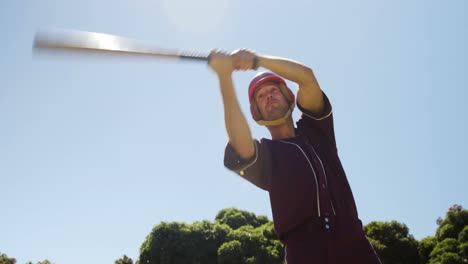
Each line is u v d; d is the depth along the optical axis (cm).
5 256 2792
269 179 300
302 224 288
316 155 308
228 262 3081
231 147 296
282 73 304
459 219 3331
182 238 3353
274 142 314
